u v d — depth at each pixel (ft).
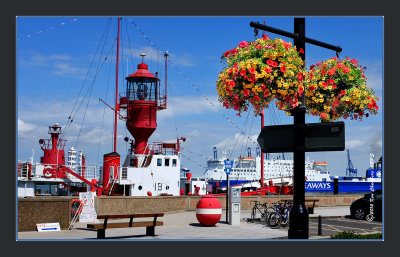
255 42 37.52
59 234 58.29
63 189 119.03
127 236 56.90
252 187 163.32
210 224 68.59
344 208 111.04
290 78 36.96
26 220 61.00
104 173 115.65
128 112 124.16
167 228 66.18
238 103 38.78
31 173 109.81
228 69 37.32
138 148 124.67
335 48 43.19
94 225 51.85
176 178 116.57
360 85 45.29
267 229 65.10
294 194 38.47
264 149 39.55
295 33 39.42
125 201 84.12
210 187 150.20
